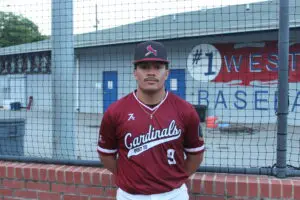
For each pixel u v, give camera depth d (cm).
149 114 271
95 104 1415
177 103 275
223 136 1074
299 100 1515
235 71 1711
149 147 270
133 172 275
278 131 383
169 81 1681
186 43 1680
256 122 1488
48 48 938
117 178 292
